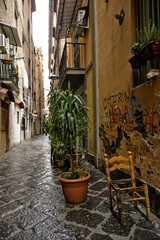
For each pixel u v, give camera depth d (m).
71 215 2.73
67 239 2.16
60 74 10.22
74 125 3.23
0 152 8.82
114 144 4.36
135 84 3.36
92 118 6.29
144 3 3.17
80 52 8.46
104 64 5.05
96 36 5.80
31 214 2.79
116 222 2.52
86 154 7.00
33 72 30.94
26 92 21.30
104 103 5.07
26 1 21.42
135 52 2.86
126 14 3.62
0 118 8.80
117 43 4.09
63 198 3.38
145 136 2.94
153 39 2.59
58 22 9.23
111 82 4.51
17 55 14.84
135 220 2.56
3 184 4.30
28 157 8.25
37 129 37.66
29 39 24.92
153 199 2.70
